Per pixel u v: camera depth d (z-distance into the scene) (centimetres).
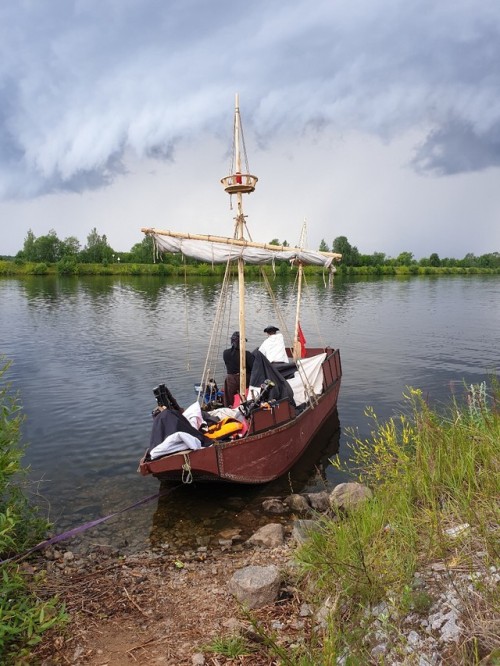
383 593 384
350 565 398
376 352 2195
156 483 903
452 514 471
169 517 767
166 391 877
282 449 938
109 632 419
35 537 638
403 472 603
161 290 5672
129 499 838
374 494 607
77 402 1415
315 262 1095
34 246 11025
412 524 454
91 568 573
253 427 869
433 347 2316
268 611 433
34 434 1159
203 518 764
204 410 1037
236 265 1122
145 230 966
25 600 437
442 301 4656
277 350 1214
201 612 449
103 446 1088
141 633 417
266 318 3378
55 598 438
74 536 699
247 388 1088
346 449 1095
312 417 1107
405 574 390
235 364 1086
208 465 786
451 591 362
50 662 379
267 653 373
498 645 299
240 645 384
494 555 373
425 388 1585
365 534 461
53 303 4188
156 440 789
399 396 1497
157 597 483
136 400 1441
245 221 1034
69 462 1001
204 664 369
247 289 5997
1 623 381
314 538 502
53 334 2602
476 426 622
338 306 4206
